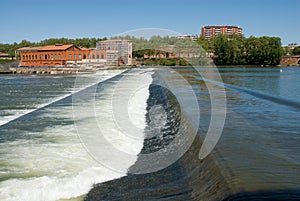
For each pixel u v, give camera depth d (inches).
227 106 394.6
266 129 250.7
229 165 165.5
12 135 331.3
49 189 189.9
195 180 180.1
